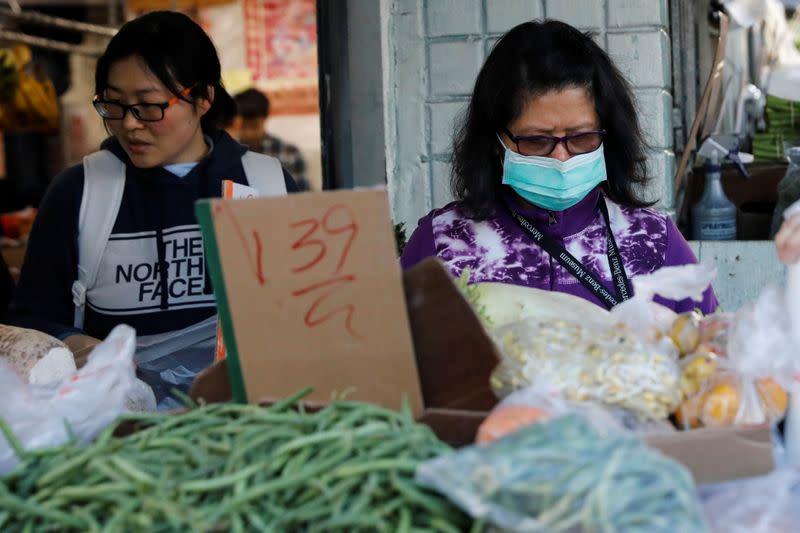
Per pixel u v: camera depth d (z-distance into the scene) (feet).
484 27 10.68
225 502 3.28
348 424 3.59
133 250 8.23
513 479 3.04
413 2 10.83
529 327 4.36
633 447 3.16
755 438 3.68
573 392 4.04
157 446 3.67
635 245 7.06
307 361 3.99
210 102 8.48
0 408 4.12
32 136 19.72
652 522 2.91
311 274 3.96
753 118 12.94
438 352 4.02
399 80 10.98
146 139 8.06
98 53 19.22
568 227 7.08
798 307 4.29
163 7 18.20
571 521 2.95
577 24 10.38
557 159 6.61
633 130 6.95
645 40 10.21
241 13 17.94
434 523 3.19
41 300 8.34
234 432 3.68
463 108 10.78
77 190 8.30
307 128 17.98
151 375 7.69
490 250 7.12
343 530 3.21
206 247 4.01
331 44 11.00
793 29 13.71
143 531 3.28
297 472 3.36
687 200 11.53
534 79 6.55
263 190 8.61
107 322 8.26
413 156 11.03
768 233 11.19
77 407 4.24
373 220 3.92
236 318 4.00
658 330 4.60
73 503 3.50
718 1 12.75
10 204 19.62
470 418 3.87
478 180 7.09
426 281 3.97
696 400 4.18
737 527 3.47
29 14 17.29
